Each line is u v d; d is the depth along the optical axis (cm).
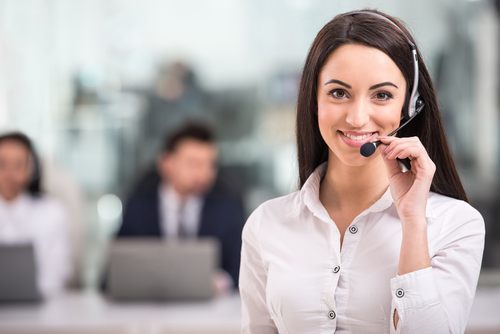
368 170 175
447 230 171
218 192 463
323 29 171
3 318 375
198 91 656
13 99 647
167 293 398
